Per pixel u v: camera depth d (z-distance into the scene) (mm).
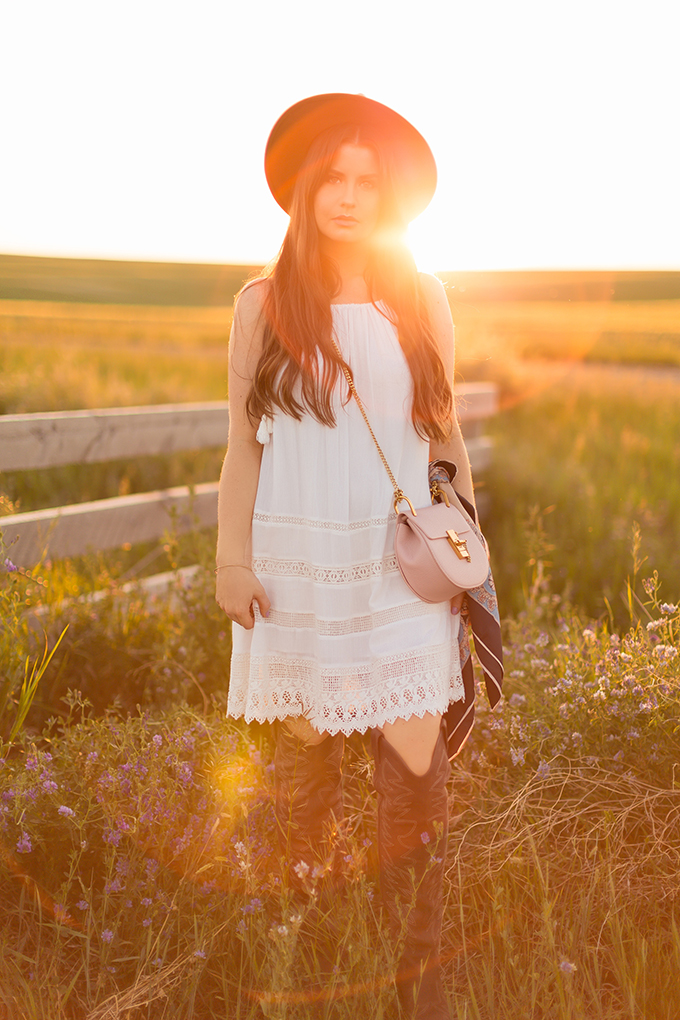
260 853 2172
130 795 2203
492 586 2020
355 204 1909
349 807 2492
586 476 7438
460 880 2199
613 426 10602
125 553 4969
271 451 2014
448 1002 1896
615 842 2268
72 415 4348
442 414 2033
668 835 2289
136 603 3756
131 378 11766
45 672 3117
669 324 39219
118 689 3234
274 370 1914
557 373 15625
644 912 2127
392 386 1958
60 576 3861
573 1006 1795
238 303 2025
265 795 2359
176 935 2023
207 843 2125
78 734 2502
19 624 2762
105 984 1925
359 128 1930
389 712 1900
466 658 2105
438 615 1966
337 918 2002
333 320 1946
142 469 7023
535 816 2324
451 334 2143
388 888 1944
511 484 7285
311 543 1948
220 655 3369
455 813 2465
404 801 1910
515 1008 1827
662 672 2561
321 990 1841
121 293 48156
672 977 1874
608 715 2518
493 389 7980
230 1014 1890
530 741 2559
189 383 11953
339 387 1914
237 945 2008
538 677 2795
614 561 5242
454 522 1970
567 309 51750
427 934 1910
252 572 2027
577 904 2143
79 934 1916
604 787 2389
